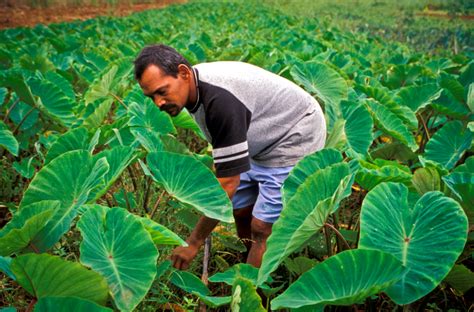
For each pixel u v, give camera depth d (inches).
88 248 86.9
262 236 120.3
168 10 807.7
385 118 165.0
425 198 93.2
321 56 269.7
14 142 153.5
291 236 90.0
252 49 272.7
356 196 178.7
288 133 114.1
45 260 76.3
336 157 109.4
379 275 80.8
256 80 109.6
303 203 93.6
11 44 321.7
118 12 883.4
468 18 746.2
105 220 90.3
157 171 107.0
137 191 156.9
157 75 98.0
